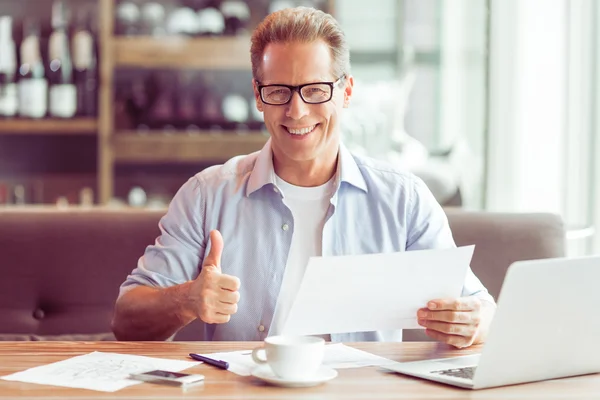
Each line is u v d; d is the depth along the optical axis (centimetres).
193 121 433
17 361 137
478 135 403
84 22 435
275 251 182
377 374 132
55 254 216
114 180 448
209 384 124
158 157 428
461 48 411
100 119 423
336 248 184
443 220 193
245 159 192
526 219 218
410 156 412
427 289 146
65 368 132
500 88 396
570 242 348
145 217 220
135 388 121
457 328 148
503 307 120
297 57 165
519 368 125
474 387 123
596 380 130
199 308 151
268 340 127
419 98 421
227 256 183
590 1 347
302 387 123
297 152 171
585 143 350
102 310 216
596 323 129
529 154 377
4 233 216
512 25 391
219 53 429
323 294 140
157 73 439
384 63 427
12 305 215
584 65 350
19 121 418
